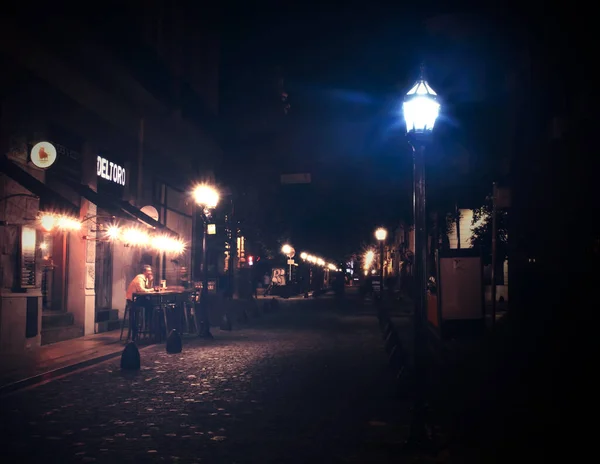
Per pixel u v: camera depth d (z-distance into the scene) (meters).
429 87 7.93
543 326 17.97
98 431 8.09
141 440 7.64
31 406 9.64
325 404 9.90
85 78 18.47
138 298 18.59
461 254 18.53
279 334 21.86
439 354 15.48
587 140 16.20
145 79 22.39
